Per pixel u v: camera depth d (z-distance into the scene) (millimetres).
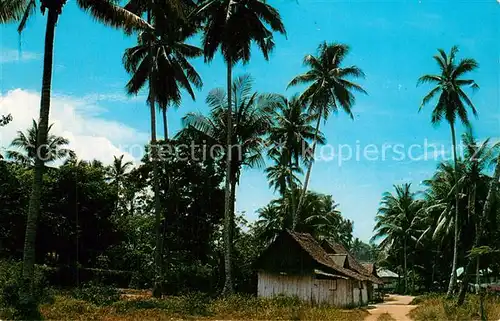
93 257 44969
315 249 36875
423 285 72375
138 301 25453
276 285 35000
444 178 47125
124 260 47125
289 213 51531
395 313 29078
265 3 33844
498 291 48219
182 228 42125
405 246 66750
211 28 33844
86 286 35906
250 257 43000
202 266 42406
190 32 38344
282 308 25391
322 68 44281
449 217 45562
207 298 29531
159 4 34312
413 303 42938
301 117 48781
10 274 25688
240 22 32969
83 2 22203
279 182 51562
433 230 54125
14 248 40781
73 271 40750
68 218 41500
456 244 42156
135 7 34562
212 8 33750
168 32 36094
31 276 19438
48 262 43469
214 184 42438
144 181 43094
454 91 41781
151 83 34438
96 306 24031
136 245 49906
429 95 42969
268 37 34281
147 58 36375
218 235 43938
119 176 64250
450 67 42562
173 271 41062
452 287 41656
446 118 42812
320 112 43938
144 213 43906
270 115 38594
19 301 18844
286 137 48844
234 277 40938
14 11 21250
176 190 41844
